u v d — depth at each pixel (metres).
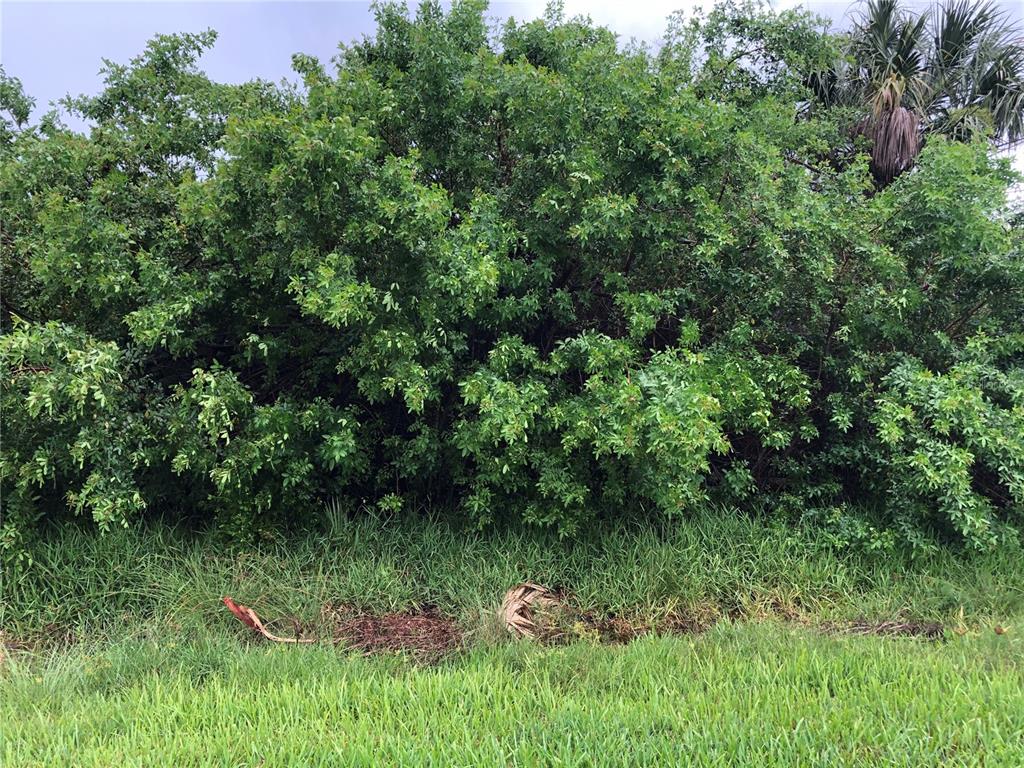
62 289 4.50
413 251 3.94
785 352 5.00
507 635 3.88
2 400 3.75
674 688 2.98
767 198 4.50
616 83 4.51
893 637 3.74
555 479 4.35
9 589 4.00
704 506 4.86
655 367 4.03
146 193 4.82
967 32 7.57
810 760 2.31
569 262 4.88
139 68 5.44
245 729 2.68
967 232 4.46
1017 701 2.64
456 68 4.73
